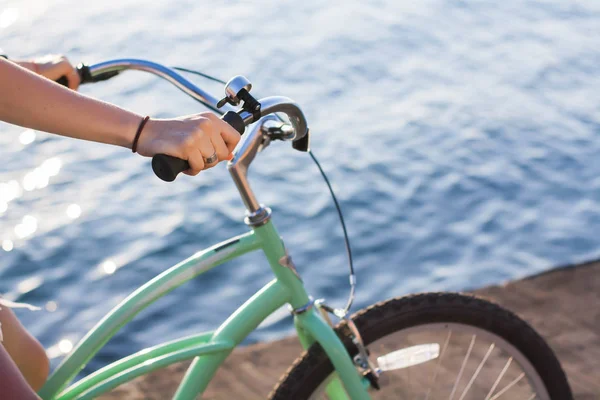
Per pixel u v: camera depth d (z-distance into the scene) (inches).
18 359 56.2
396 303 62.9
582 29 510.9
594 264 119.4
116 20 532.1
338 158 303.4
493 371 96.7
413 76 415.5
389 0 569.3
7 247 235.3
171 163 40.7
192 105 359.3
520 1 576.4
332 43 473.1
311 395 61.0
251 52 460.1
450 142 323.6
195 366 57.6
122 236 243.9
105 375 56.0
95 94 368.8
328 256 237.5
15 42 490.9
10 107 40.1
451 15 536.1
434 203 270.8
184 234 245.4
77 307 208.2
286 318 182.1
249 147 54.9
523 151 315.3
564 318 107.0
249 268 222.2
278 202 266.8
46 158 292.2
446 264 234.5
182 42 487.2
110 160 291.1
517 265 233.0
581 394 91.7
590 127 342.6
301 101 379.6
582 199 275.7
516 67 432.8
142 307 56.0
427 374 95.8
